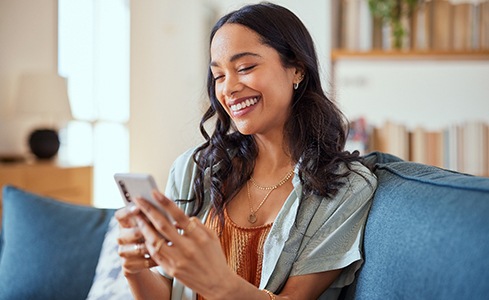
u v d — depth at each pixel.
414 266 1.01
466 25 3.22
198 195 1.46
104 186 4.63
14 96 3.67
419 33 3.25
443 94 4.35
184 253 1.00
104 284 1.66
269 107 1.38
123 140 4.75
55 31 4.04
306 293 1.29
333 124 1.46
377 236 1.21
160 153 5.27
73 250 1.80
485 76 4.29
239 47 1.35
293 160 1.42
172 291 1.37
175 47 5.41
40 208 1.89
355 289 1.27
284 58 1.39
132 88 4.70
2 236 1.96
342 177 1.36
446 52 3.16
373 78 4.43
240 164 1.47
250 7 1.39
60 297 1.76
